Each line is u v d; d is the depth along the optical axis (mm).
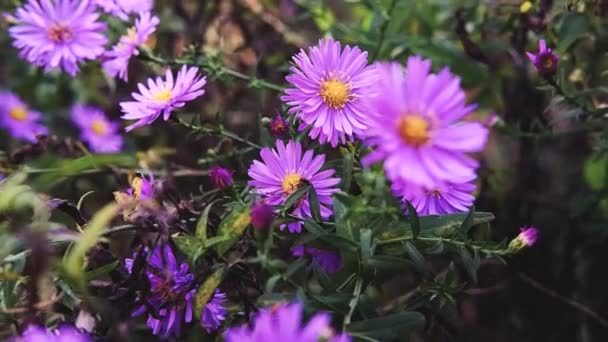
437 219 271
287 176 278
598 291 414
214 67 353
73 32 341
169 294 269
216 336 282
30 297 251
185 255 265
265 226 250
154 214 264
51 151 369
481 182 386
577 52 398
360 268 265
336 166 297
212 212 278
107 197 375
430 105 224
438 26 459
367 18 440
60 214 278
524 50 389
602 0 343
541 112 385
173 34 444
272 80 423
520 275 384
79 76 434
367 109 244
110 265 261
